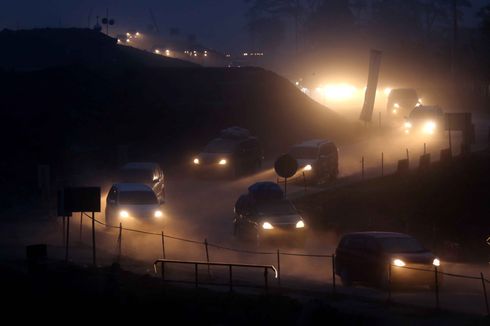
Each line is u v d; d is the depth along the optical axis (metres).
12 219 62.91
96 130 100.06
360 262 39.91
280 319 27.55
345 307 32.31
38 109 101.12
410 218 69.06
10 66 138.00
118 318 28.52
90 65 132.88
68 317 28.78
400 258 38.00
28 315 28.97
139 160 96.12
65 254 47.06
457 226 68.19
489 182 78.88
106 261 45.91
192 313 28.58
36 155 87.19
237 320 27.64
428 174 79.81
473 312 32.06
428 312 31.09
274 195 57.16
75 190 43.94
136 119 105.25
